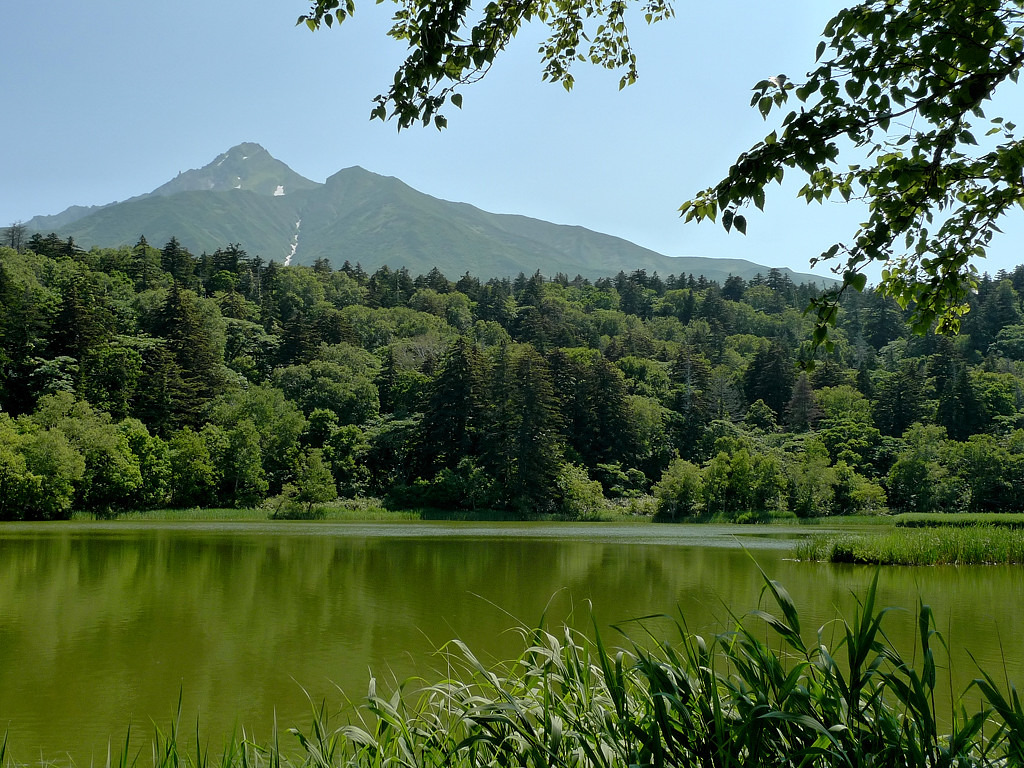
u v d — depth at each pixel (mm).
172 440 62969
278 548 32969
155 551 30953
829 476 63312
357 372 87375
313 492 60406
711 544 37625
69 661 12969
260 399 69250
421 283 158375
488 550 33406
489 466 68812
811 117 3982
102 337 73625
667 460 79750
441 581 22562
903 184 4461
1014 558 27188
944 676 11516
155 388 69312
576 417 80250
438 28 4352
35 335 71312
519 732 3365
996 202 4590
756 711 3016
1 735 9438
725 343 131625
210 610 17547
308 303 129875
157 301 96375
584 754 3447
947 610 17422
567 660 3922
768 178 4074
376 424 78188
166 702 10773
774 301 165750
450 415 72625
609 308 162125
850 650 3068
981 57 3719
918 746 2920
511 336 131000
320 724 4035
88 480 55062
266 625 15859
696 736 3168
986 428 81438
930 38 3744
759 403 92625
